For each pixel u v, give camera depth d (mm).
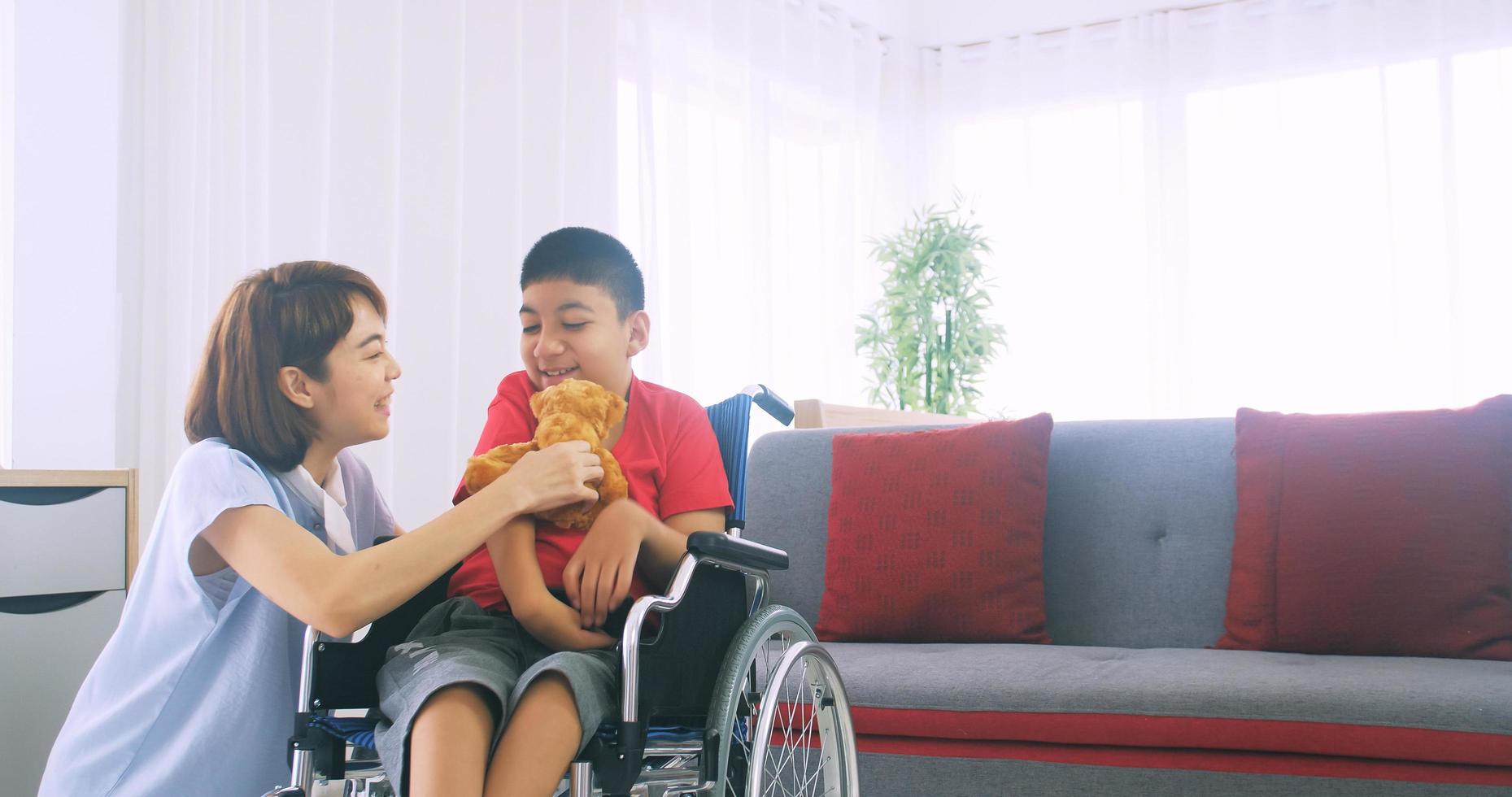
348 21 2859
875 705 1750
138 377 2453
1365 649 1850
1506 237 4484
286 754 1285
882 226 5246
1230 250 4871
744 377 4277
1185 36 4980
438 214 3047
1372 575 1850
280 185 2686
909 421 3078
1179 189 4949
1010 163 5266
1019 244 5219
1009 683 1691
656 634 1313
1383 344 4633
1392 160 4641
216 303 2531
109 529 2008
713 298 4148
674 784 1173
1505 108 4488
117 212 2434
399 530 1608
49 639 1914
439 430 3018
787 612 1347
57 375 2338
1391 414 1976
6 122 2281
